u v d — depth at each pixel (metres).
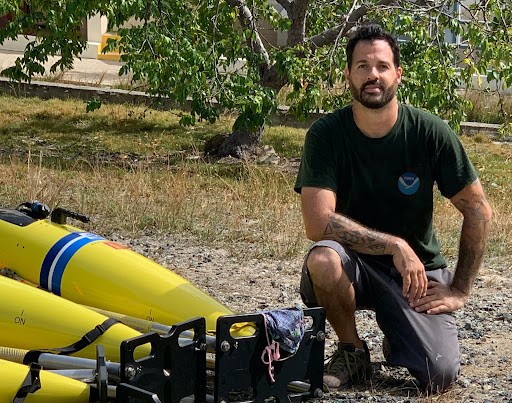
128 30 11.60
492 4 11.84
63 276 4.79
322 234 4.60
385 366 5.15
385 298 4.70
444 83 11.57
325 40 12.80
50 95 17.62
